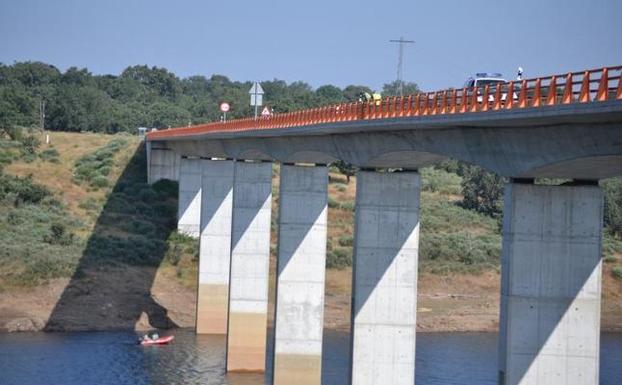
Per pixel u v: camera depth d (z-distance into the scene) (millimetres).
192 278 154875
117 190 195375
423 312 147875
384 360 83500
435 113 70250
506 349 62719
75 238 164000
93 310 140500
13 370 109312
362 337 83500
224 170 138750
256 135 105062
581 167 59000
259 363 116062
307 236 101875
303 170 102062
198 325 136750
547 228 62438
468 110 66562
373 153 82125
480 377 109312
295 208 101875
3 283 143875
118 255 158250
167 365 115562
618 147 53625
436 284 161000
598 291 62375
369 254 83688
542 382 62625
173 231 172250
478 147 67125
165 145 196375
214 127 132625
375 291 83688
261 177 118688
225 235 138125
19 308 138500
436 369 113250
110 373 109812
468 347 128250
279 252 102000
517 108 56688
